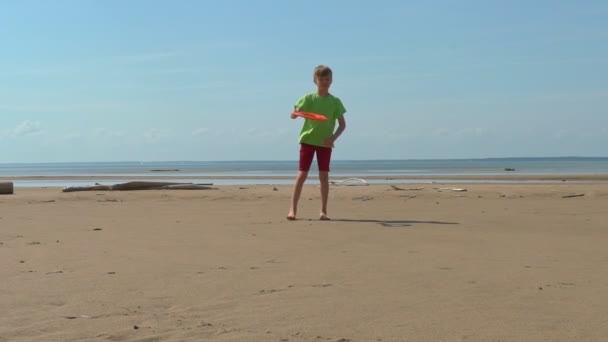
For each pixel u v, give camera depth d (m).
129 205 10.69
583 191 13.90
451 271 4.48
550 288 3.90
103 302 3.58
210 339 2.87
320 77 8.34
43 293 3.80
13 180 34.22
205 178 35.38
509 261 4.90
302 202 11.14
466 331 2.98
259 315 3.29
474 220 8.00
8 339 2.86
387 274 4.38
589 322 3.12
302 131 8.24
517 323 3.12
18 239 6.26
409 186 17.81
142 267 4.68
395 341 2.84
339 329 3.03
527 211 9.25
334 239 6.21
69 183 28.81
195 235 6.55
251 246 5.75
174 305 3.51
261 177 36.00
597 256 5.14
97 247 5.70
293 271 4.50
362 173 44.41
